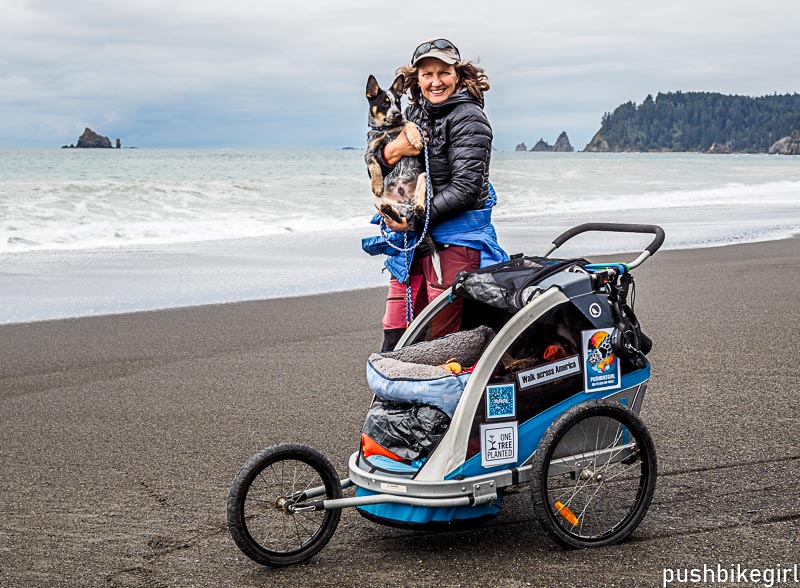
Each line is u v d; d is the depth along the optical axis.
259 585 3.81
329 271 13.46
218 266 13.80
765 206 25.77
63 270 13.23
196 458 5.60
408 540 4.27
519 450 4.04
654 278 12.38
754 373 7.30
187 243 16.28
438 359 4.38
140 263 13.98
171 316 10.17
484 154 4.82
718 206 25.64
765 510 4.50
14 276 12.65
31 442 5.98
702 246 16.05
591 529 4.23
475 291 4.36
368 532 4.39
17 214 17.98
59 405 6.86
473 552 4.09
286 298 11.31
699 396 6.67
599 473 4.16
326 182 27.12
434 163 4.88
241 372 7.76
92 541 4.34
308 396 6.98
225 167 43.91
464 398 3.92
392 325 5.19
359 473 4.08
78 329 9.50
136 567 4.03
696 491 4.79
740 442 5.61
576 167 53.69
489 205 5.09
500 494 4.07
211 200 21.88
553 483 4.68
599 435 4.17
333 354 8.42
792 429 5.85
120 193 21.34
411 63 4.91
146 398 7.00
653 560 3.96
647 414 6.26
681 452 5.45
